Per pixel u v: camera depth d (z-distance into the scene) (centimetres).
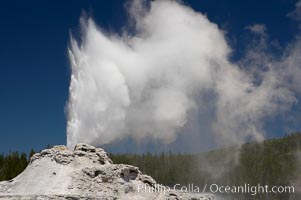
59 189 6894
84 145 7994
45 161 7688
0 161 13925
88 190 6969
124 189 7162
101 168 7331
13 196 6178
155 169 17788
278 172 18488
